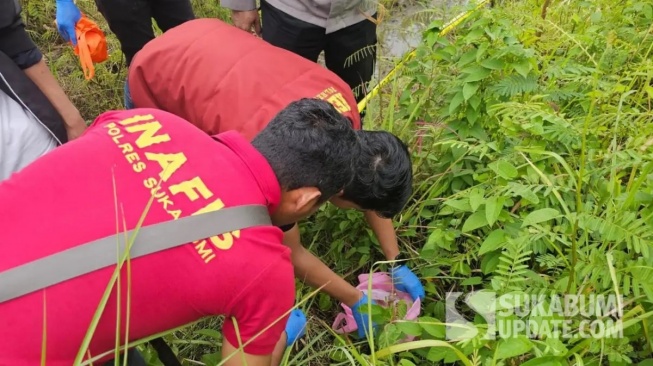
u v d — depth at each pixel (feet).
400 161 5.85
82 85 11.60
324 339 7.36
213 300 4.45
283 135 4.85
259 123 6.25
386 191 5.88
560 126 6.63
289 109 5.06
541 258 6.05
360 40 9.13
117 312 4.04
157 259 4.26
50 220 4.29
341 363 6.57
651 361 5.43
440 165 7.92
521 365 4.97
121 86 11.74
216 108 6.54
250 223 4.50
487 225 6.91
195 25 7.23
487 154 6.99
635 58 8.75
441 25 7.88
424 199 8.09
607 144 7.20
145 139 4.77
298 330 6.72
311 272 6.63
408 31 10.60
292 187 4.85
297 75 6.57
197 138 4.86
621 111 7.38
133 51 10.39
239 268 4.37
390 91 10.11
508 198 6.54
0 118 6.89
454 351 5.35
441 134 7.91
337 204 6.22
